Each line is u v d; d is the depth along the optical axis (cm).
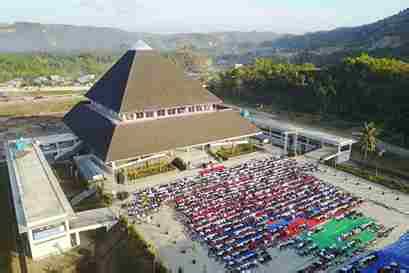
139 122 7575
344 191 6494
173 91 8375
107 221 5150
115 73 8888
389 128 10150
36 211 4741
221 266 4362
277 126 9575
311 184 6719
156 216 5550
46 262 4547
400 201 6116
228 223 5288
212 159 8044
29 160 6700
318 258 4494
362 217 5516
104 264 4488
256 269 4284
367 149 8188
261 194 6247
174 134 7600
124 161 7156
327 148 8594
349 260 4434
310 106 12988
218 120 8462
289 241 4816
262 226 5212
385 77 12019
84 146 8356
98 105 9119
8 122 12462
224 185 6625
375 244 4778
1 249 4831
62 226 4750
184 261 4453
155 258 4447
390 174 7506
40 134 10906
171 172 7275
